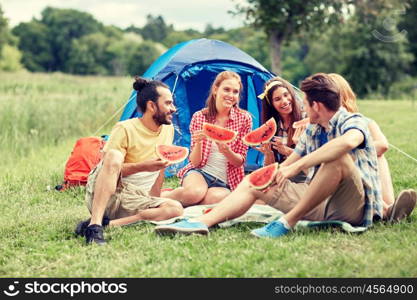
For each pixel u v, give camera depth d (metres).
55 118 11.49
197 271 3.53
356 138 3.90
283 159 5.22
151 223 4.57
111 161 4.27
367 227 4.15
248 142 4.98
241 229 4.38
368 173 4.16
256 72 6.65
